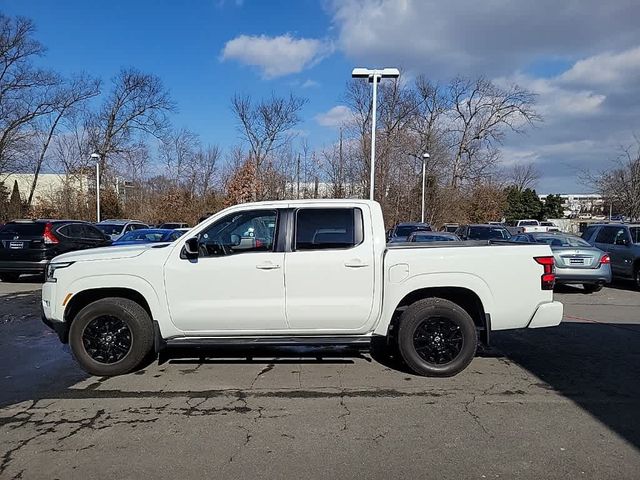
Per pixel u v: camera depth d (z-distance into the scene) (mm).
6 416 4387
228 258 5352
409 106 48812
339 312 5355
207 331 5422
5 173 42375
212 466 3494
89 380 5375
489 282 5438
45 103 39938
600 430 4098
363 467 3482
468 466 3496
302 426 4176
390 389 5105
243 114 51188
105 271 5395
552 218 75312
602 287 13984
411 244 6145
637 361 6188
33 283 13633
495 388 5141
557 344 7043
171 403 4699
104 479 3318
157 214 41438
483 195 49438
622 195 37625
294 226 5434
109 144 47000
